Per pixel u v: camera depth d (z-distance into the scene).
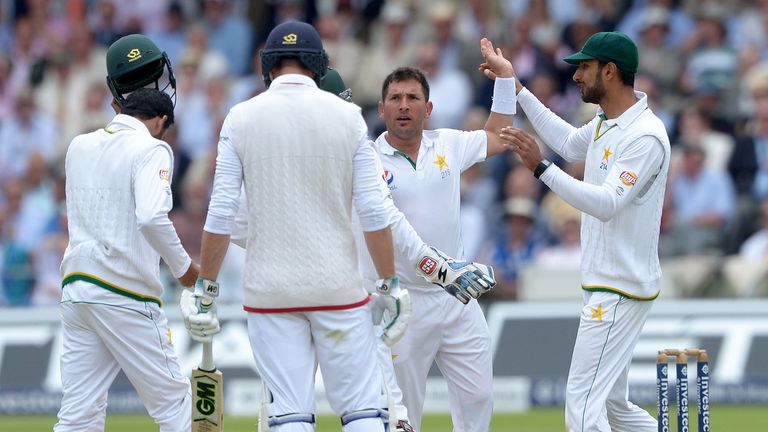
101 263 21.56
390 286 18.97
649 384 36.75
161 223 20.91
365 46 51.12
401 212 22.44
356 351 18.69
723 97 47.00
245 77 52.19
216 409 20.12
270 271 18.48
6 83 52.44
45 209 45.28
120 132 21.84
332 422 34.81
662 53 48.41
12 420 36.66
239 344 37.41
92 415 22.09
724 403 36.69
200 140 48.22
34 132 50.06
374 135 47.44
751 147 44.56
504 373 37.31
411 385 23.39
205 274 18.80
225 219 18.52
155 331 21.98
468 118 46.44
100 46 52.69
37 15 53.94
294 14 52.75
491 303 38.12
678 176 43.25
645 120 21.72
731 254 42.12
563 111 46.88
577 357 22.12
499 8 50.97
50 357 38.03
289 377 18.61
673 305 37.38
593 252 22.12
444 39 49.09
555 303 37.62
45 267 41.12
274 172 18.41
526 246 40.75
